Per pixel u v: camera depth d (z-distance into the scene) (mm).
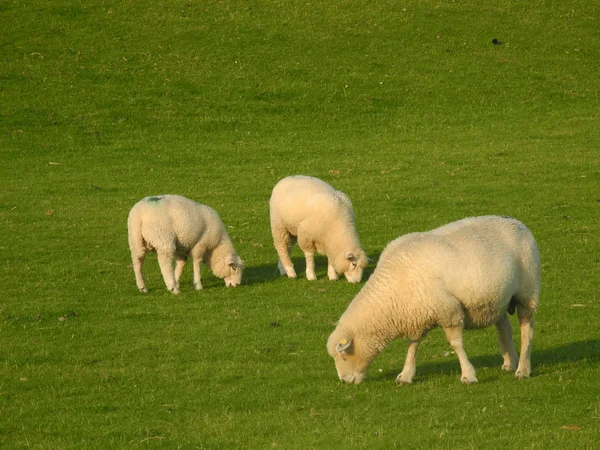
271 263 30172
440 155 45375
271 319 23734
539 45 63469
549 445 14164
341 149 47500
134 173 43250
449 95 56094
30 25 63062
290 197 27109
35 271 28891
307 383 18516
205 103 54281
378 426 15625
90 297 26156
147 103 53938
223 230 26891
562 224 33469
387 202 37500
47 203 37875
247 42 62750
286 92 56125
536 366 18766
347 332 17375
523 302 17531
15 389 18859
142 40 62188
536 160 43531
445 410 16125
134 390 18625
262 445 15242
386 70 59438
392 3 69438
